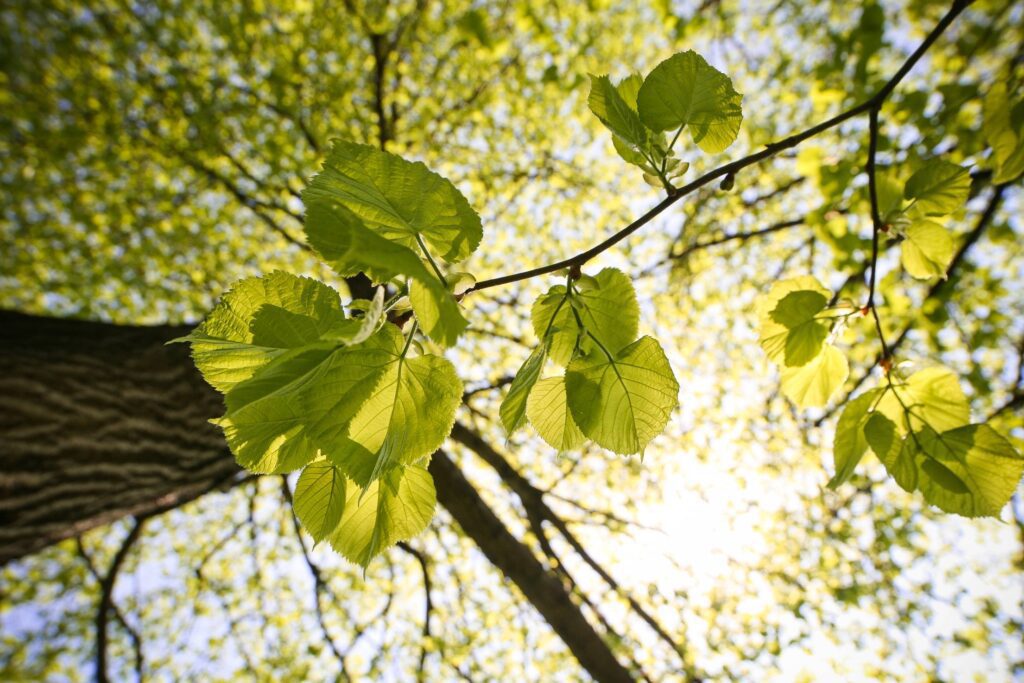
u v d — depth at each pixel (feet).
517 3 13.12
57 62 17.07
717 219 17.07
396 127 17.95
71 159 17.83
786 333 4.44
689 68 3.48
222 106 17.40
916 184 4.41
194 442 10.13
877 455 3.92
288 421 2.60
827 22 15.29
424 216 2.83
